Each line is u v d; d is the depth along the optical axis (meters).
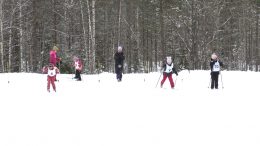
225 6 50.09
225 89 19.75
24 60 45.75
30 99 15.84
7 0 40.69
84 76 25.52
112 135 9.91
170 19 47.50
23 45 42.81
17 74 25.42
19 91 18.20
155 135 9.91
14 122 11.41
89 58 38.56
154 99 15.98
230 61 54.38
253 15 58.59
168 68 19.83
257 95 17.42
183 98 16.38
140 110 13.38
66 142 9.27
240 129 10.54
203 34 45.59
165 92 18.28
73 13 43.81
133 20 53.34
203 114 12.67
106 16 50.47
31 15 43.38
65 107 13.96
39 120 11.70
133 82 22.33
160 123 11.31
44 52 44.72
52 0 43.50
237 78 24.84
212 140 9.42
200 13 45.44
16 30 42.97
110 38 52.53
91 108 13.76
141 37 55.28
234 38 54.88
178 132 10.21
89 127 10.80
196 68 44.91
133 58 54.34
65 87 19.86
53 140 9.45
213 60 19.95
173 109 13.61
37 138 9.62
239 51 59.00
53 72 18.11
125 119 11.87
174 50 51.59
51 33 44.62
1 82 21.36
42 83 21.30
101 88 19.56
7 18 40.75
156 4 49.16
